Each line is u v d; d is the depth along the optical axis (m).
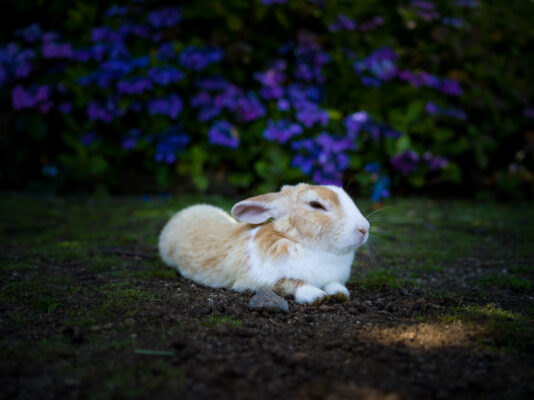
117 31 1.70
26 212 1.54
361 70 1.72
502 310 0.84
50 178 1.83
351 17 1.80
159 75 1.61
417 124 1.73
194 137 1.78
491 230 1.44
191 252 0.97
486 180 1.98
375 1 1.84
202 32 1.80
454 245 1.29
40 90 1.65
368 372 0.64
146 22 1.73
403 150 1.69
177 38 1.77
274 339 0.71
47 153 1.83
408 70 1.81
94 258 1.11
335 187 0.93
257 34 1.78
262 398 0.58
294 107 1.70
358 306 0.85
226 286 0.93
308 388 0.60
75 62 1.74
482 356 0.67
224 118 1.71
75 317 0.78
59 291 0.88
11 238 1.28
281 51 1.74
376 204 1.70
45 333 0.72
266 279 0.88
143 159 1.83
